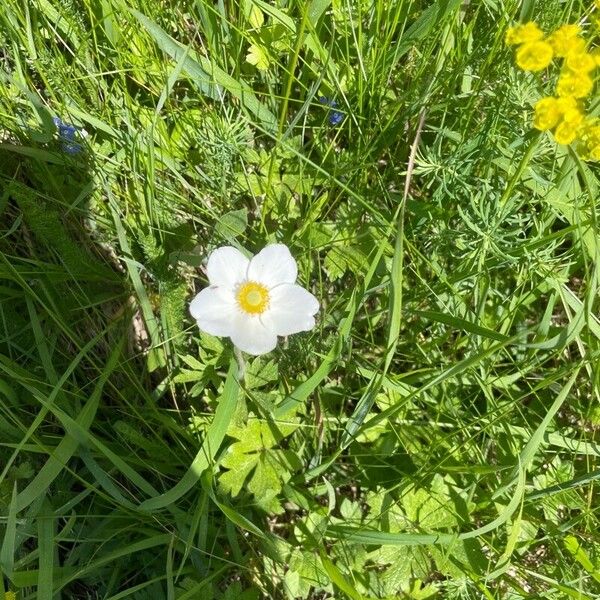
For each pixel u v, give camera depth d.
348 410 0.31
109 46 0.30
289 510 0.30
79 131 0.29
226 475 0.27
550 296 0.30
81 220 0.30
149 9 0.29
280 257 0.24
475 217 0.28
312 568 0.27
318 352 0.29
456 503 0.28
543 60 0.18
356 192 0.30
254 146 0.32
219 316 0.24
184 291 0.29
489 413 0.26
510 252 0.27
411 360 0.30
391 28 0.28
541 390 0.30
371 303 0.31
